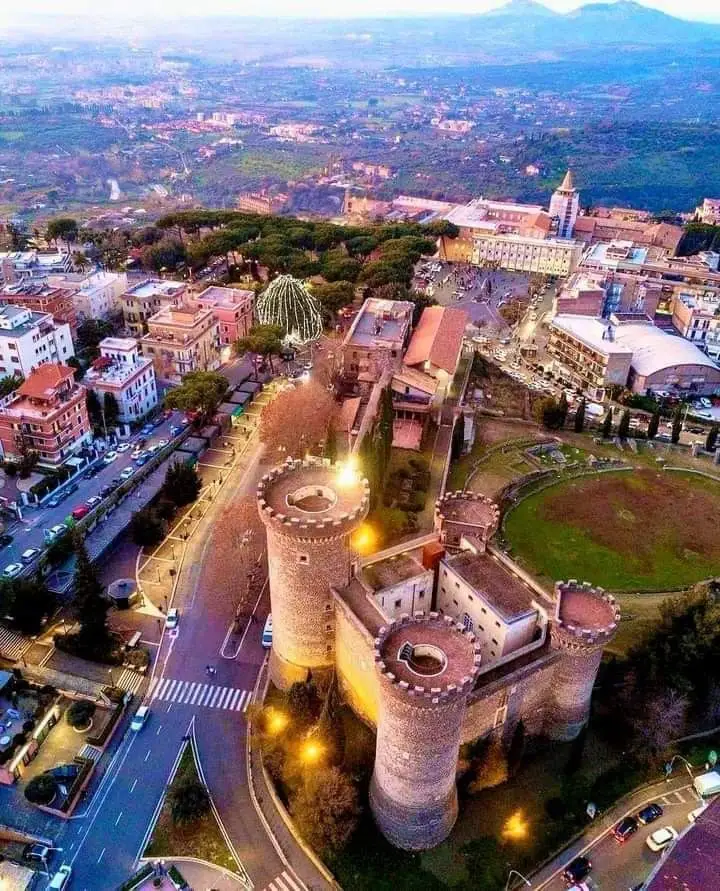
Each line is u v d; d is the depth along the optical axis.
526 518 135.50
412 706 64.19
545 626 84.44
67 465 143.88
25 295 191.25
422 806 73.31
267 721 90.19
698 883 68.56
